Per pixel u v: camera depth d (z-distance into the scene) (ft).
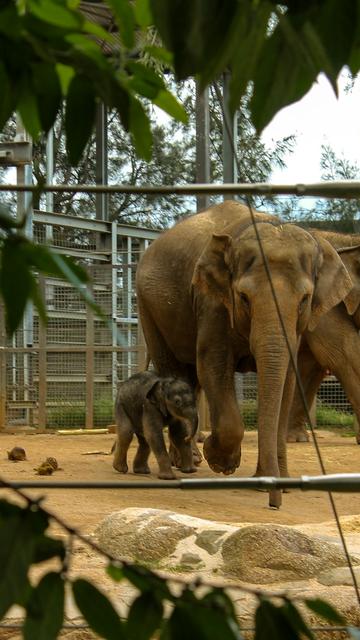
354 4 5.34
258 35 5.35
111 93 5.95
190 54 5.30
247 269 38.24
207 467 49.88
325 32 5.38
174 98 6.23
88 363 74.13
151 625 5.99
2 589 5.57
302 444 63.67
